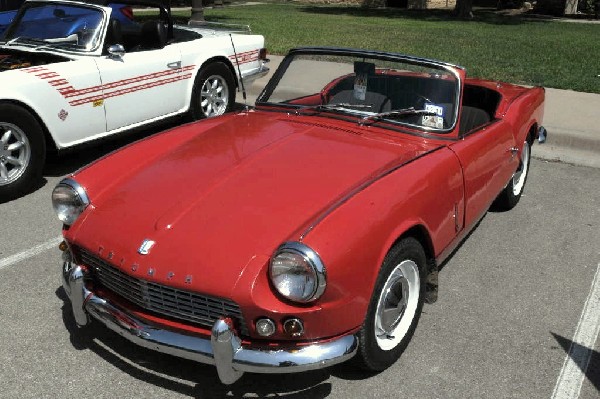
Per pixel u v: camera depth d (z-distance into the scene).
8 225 4.82
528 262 4.40
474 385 3.04
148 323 2.83
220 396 2.93
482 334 3.48
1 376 3.04
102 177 3.31
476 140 3.86
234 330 2.64
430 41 15.47
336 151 3.44
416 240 3.11
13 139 5.29
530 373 3.15
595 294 3.97
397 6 33.12
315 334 2.65
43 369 3.10
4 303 3.70
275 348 2.64
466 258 4.43
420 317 3.63
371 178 3.14
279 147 3.49
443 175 3.33
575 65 12.06
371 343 2.91
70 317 3.56
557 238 4.82
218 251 2.70
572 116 8.08
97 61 5.76
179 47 6.65
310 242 2.57
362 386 3.02
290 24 19.39
